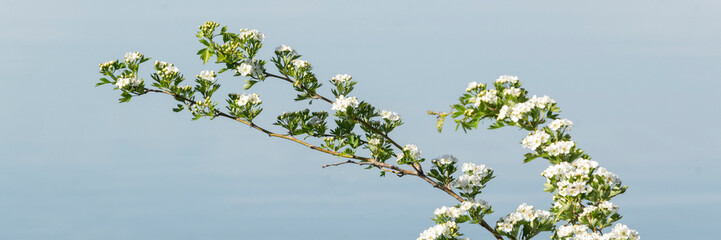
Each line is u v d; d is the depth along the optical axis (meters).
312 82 6.70
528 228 5.62
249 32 6.67
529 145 5.30
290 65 6.69
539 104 5.36
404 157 6.31
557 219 5.34
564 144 5.23
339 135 6.64
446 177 6.20
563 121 5.28
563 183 5.13
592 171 5.30
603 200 5.18
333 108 6.28
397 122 6.53
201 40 6.62
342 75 6.66
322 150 6.58
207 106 6.61
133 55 6.76
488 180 6.07
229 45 6.64
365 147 6.55
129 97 6.66
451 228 5.64
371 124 6.60
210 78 6.66
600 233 5.18
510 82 5.71
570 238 5.17
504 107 5.41
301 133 6.67
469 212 5.80
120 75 6.69
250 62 6.61
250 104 6.64
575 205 5.22
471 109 5.71
